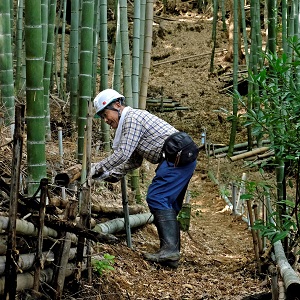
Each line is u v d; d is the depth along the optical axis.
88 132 3.60
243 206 7.18
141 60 6.23
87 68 4.86
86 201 3.51
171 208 4.60
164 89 13.66
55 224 3.22
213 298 4.15
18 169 2.87
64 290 3.63
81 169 3.91
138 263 4.66
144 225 5.62
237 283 4.52
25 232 3.12
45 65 6.33
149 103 12.73
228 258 5.34
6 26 5.29
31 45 3.56
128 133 4.27
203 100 13.11
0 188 3.33
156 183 4.54
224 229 6.71
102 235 3.22
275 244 4.53
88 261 3.80
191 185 9.16
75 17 7.48
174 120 12.21
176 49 15.92
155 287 4.29
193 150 4.47
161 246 4.66
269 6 5.66
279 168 4.73
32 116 3.62
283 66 3.99
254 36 9.31
